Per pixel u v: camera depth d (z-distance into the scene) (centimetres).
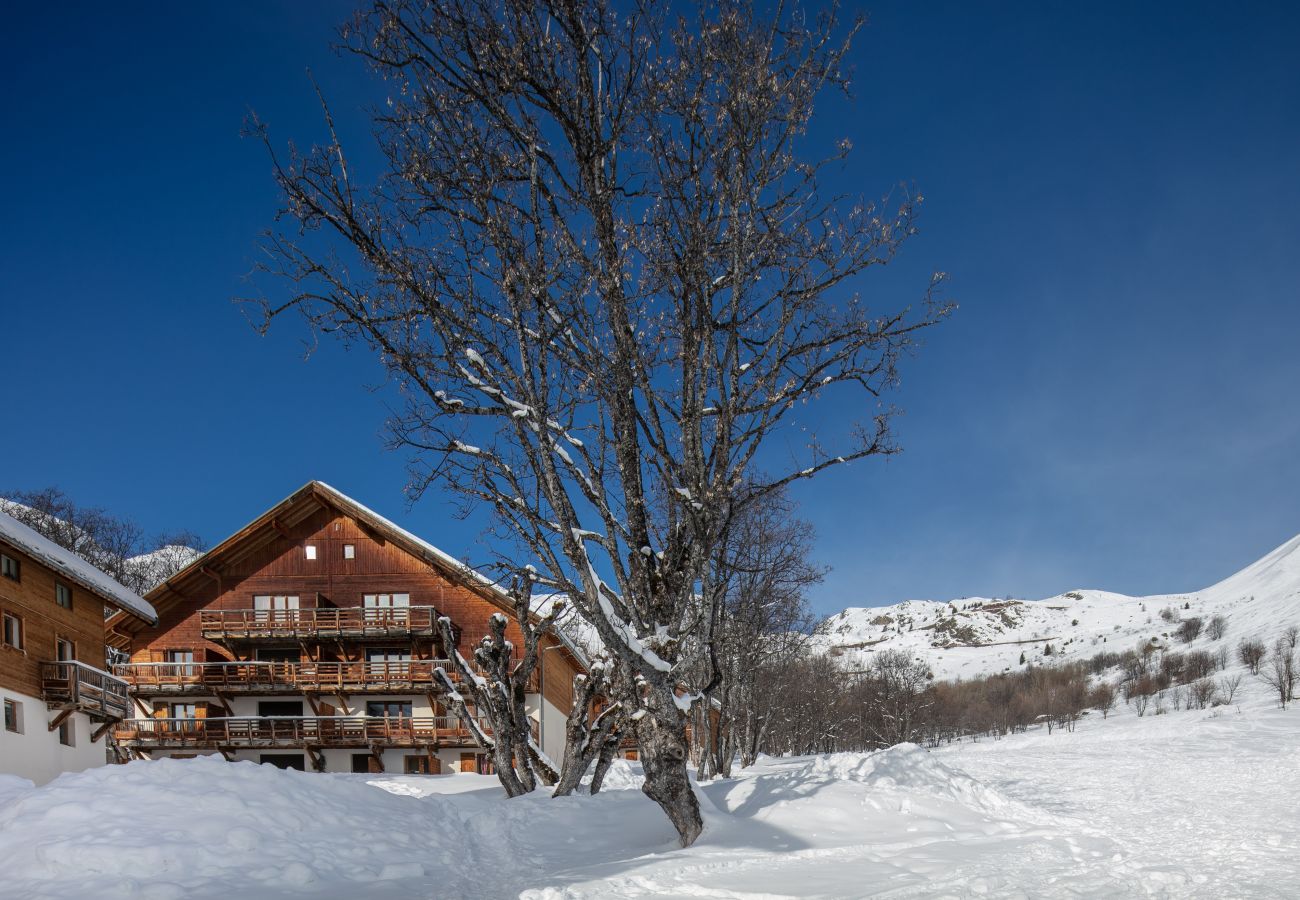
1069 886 1123
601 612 1297
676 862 1237
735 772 4150
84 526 6406
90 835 1256
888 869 1213
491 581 1450
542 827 1616
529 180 1358
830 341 1406
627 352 1384
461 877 1330
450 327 1373
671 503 1484
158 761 1540
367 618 4084
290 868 1261
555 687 4266
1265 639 14488
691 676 3478
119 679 3328
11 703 2817
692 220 1416
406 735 3931
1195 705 10600
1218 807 1986
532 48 1330
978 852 1327
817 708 7944
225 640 4103
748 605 3528
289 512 4222
